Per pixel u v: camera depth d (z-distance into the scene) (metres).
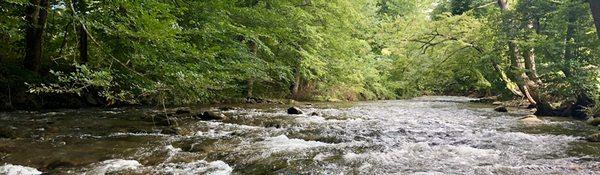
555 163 6.33
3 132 8.11
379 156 6.75
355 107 20.09
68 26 12.31
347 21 23.12
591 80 13.50
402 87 32.69
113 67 10.33
